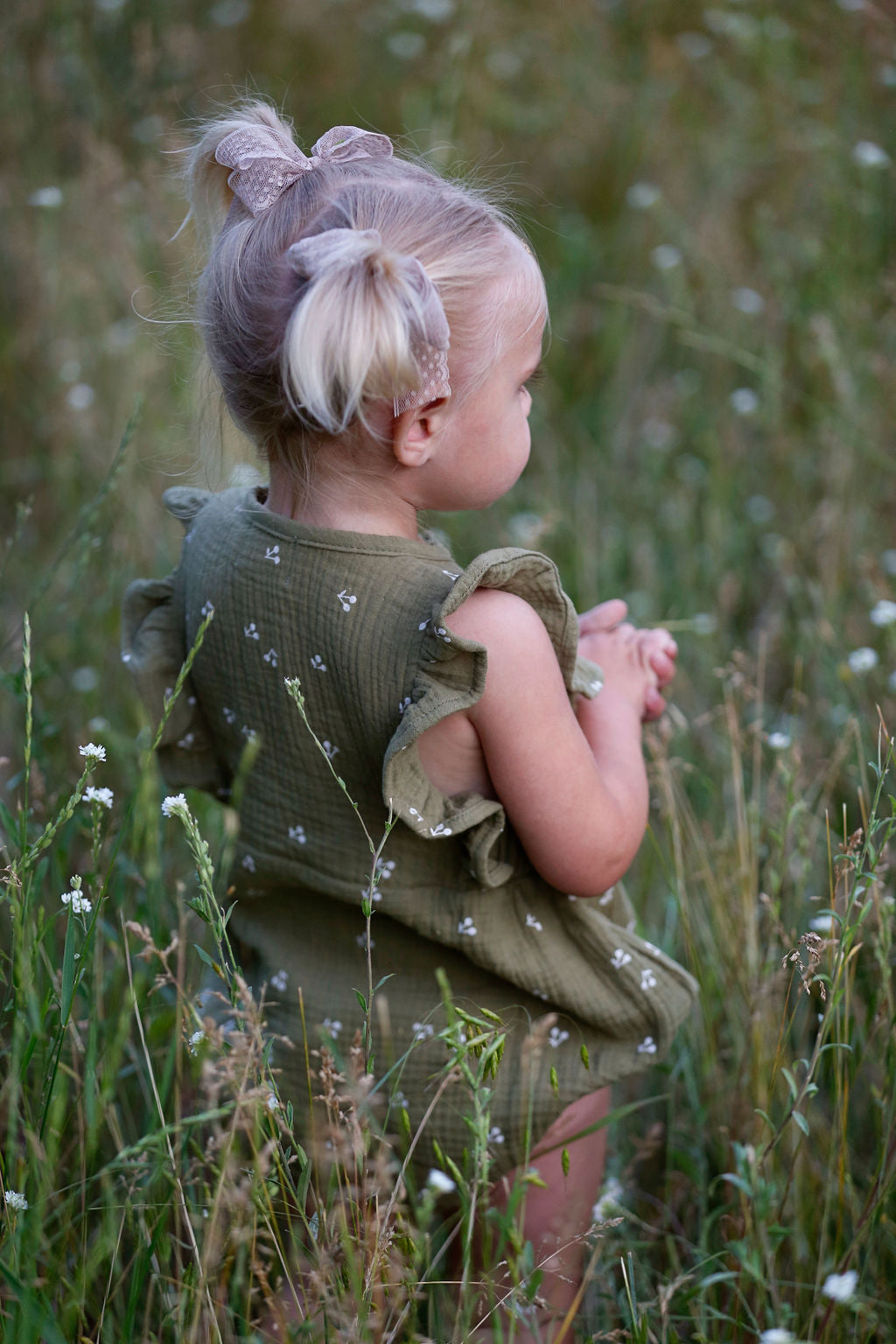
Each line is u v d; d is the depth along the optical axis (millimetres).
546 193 4477
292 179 1358
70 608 2670
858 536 2887
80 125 3924
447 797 1339
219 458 1630
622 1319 1506
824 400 3385
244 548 1405
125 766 2332
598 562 3072
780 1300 1498
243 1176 1458
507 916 1441
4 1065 1660
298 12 4957
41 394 3559
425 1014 1467
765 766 2340
